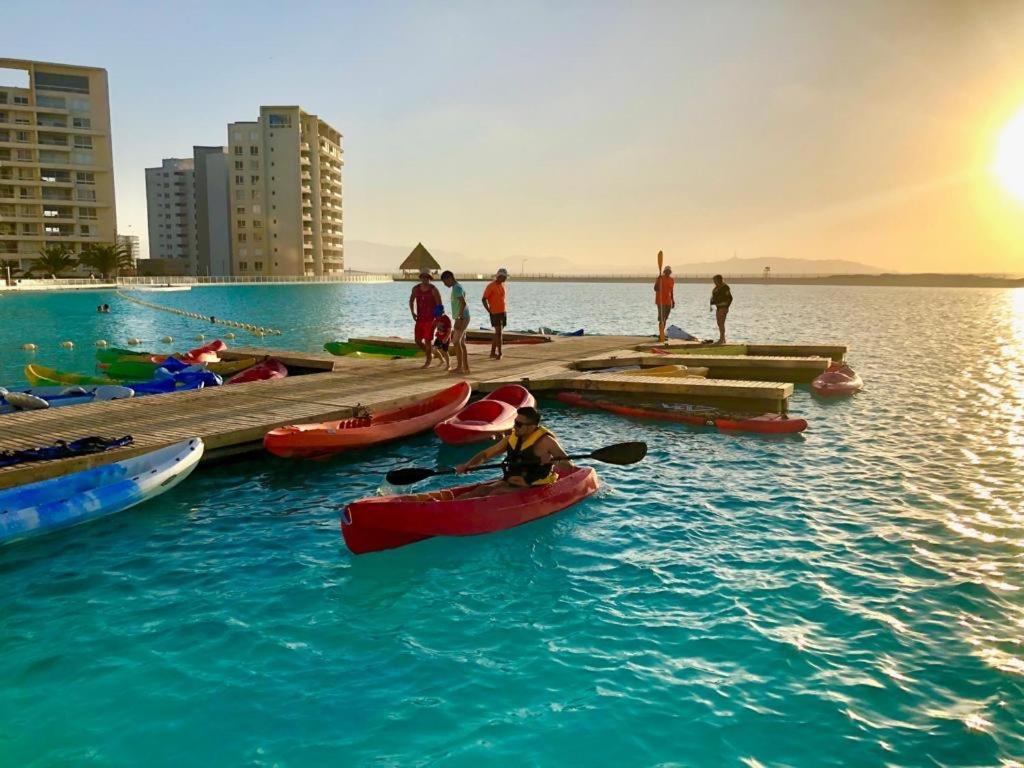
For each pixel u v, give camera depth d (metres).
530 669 5.70
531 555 7.90
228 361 21.92
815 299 91.19
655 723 5.01
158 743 4.90
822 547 8.03
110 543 8.38
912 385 18.75
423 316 17.69
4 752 4.81
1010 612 6.53
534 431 8.96
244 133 116.19
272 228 117.81
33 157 90.56
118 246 91.50
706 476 10.76
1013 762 4.62
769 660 5.75
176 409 13.11
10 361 24.67
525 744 4.82
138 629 6.43
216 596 7.05
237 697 5.41
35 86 90.06
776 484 10.36
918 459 11.61
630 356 20.05
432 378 16.56
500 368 18.27
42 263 86.56
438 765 4.64
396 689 5.47
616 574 7.40
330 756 4.75
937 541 8.18
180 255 148.38
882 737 4.85
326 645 6.13
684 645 6.00
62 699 5.40
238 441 11.52
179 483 10.58
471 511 8.37
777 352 22.48
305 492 10.29
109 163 94.62
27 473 9.33
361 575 7.48
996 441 12.73
